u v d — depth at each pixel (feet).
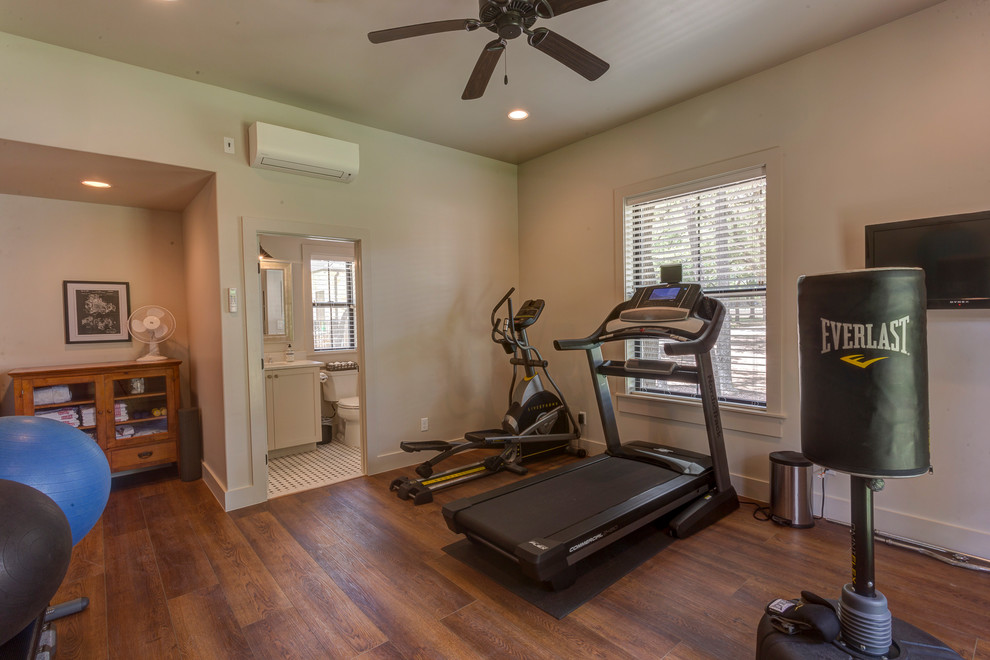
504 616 6.51
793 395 9.59
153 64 8.95
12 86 7.84
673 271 10.29
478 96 7.87
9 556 3.42
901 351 4.15
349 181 11.60
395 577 7.52
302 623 6.41
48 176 9.90
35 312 11.51
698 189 10.95
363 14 7.55
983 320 7.49
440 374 13.87
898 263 7.98
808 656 4.42
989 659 5.50
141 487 11.78
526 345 13.16
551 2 5.74
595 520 7.63
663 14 7.73
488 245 14.90
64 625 6.38
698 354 9.09
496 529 7.39
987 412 7.50
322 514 9.98
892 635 4.66
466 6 7.41
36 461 4.93
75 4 7.07
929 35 7.79
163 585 7.34
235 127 10.18
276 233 10.86
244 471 10.43
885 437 4.17
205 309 11.38
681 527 8.59
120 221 12.63
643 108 11.35
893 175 8.22
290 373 14.30
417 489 10.67
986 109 7.34
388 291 12.68
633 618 6.39
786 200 9.48
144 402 12.22
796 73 9.25
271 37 8.13
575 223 13.74
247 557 8.18
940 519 7.95
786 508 9.02
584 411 13.84
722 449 9.68
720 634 6.03
